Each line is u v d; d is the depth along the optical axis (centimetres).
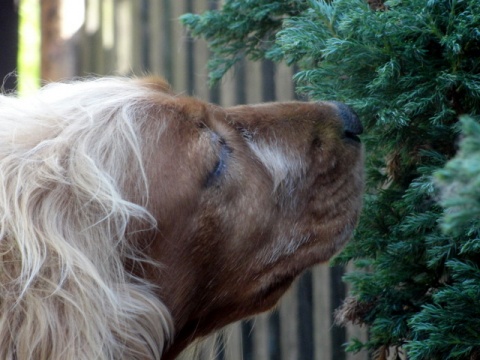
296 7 695
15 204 479
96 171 487
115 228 493
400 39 519
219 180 530
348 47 521
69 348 454
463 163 267
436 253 533
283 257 555
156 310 511
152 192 509
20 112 534
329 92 588
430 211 537
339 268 887
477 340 510
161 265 521
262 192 542
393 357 648
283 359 960
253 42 739
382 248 592
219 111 553
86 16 1391
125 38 1313
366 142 587
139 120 520
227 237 537
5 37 1034
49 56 1447
